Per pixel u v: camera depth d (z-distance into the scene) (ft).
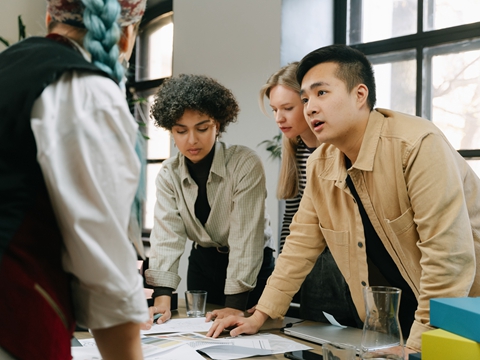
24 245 2.05
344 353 3.32
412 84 11.37
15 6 15.07
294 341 4.39
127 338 2.33
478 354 2.91
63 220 2.09
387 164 4.31
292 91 6.28
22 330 2.01
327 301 5.48
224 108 5.91
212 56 13.32
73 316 2.29
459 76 10.75
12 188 2.04
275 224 11.71
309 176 5.07
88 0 2.28
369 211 4.55
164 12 15.66
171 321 5.10
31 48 2.30
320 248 5.18
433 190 3.96
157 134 15.60
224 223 6.23
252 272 5.71
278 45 11.81
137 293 2.25
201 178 6.19
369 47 12.07
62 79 2.17
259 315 4.86
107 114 2.17
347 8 12.62
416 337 3.82
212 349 4.03
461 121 10.71
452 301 3.24
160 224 6.25
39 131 2.05
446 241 3.87
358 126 4.41
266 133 12.00
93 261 2.10
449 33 10.81
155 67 16.06
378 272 5.10
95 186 2.09
